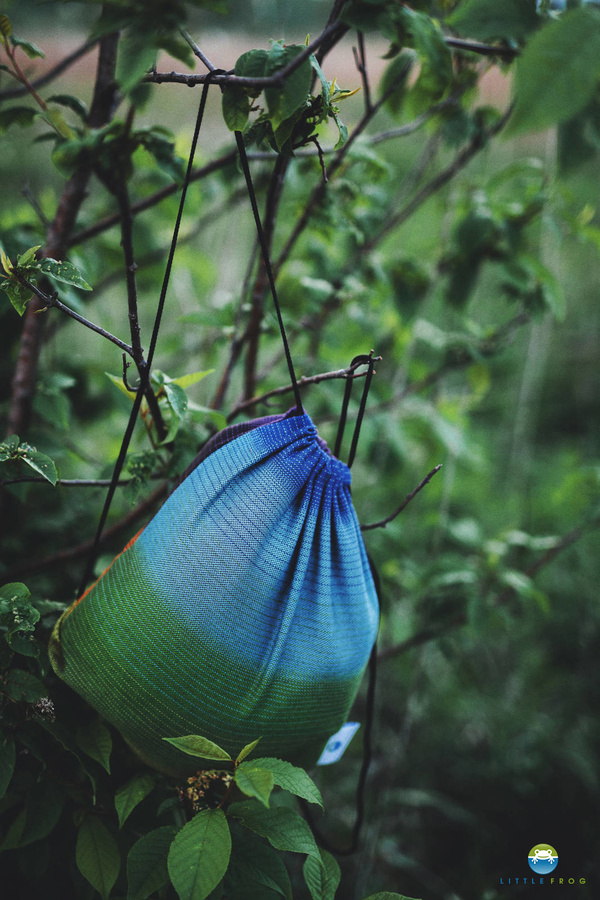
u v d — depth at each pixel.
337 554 1.11
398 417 2.07
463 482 2.94
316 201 1.49
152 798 1.19
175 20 0.97
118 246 1.72
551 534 2.86
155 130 1.31
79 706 1.19
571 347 4.02
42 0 0.99
